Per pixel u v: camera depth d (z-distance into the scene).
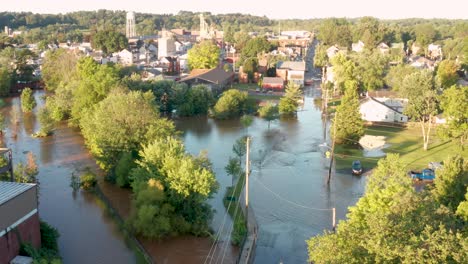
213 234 37.81
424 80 74.94
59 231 37.38
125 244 35.59
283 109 85.94
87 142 61.00
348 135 63.34
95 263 32.41
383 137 68.88
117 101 50.97
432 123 76.31
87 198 45.03
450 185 34.03
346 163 56.72
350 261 20.62
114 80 75.00
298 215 41.78
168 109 87.44
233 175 50.47
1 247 27.34
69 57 112.44
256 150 63.00
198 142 67.88
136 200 37.97
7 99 105.75
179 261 33.31
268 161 58.25
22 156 58.66
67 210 41.94
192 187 37.19
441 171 35.22
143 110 50.53
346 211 42.53
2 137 69.12
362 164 56.09
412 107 62.31
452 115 60.28
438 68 106.94
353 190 47.81
